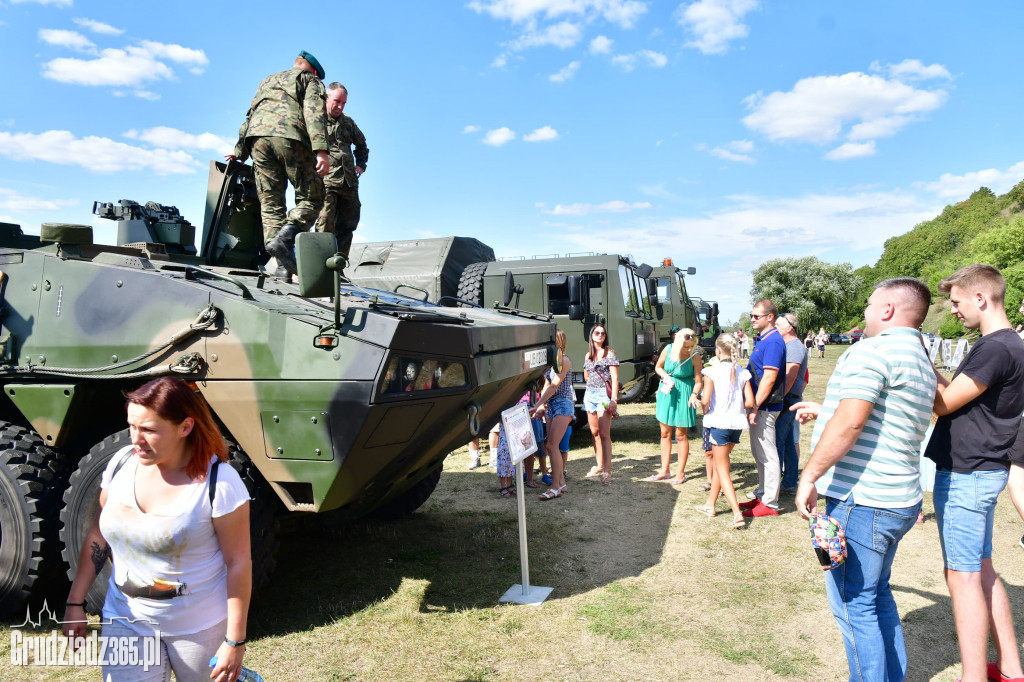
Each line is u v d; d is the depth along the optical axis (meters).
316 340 3.40
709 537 5.67
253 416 3.54
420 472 4.69
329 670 3.49
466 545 5.55
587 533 5.86
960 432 3.12
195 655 2.20
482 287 11.49
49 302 4.01
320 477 3.49
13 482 3.88
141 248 4.93
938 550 5.26
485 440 10.68
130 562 2.18
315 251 3.37
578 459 9.13
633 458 9.13
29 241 5.03
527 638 3.88
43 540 3.89
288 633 3.94
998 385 3.04
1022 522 5.90
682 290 18.73
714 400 5.98
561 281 10.91
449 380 3.80
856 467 2.88
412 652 3.70
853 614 2.90
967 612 3.07
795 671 3.48
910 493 2.84
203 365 3.60
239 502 2.22
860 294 70.81
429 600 4.46
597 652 3.70
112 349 3.81
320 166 4.78
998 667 3.26
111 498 2.21
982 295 3.19
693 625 4.02
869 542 2.85
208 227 5.88
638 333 11.29
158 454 2.13
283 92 5.04
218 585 2.24
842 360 3.03
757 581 4.70
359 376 3.33
